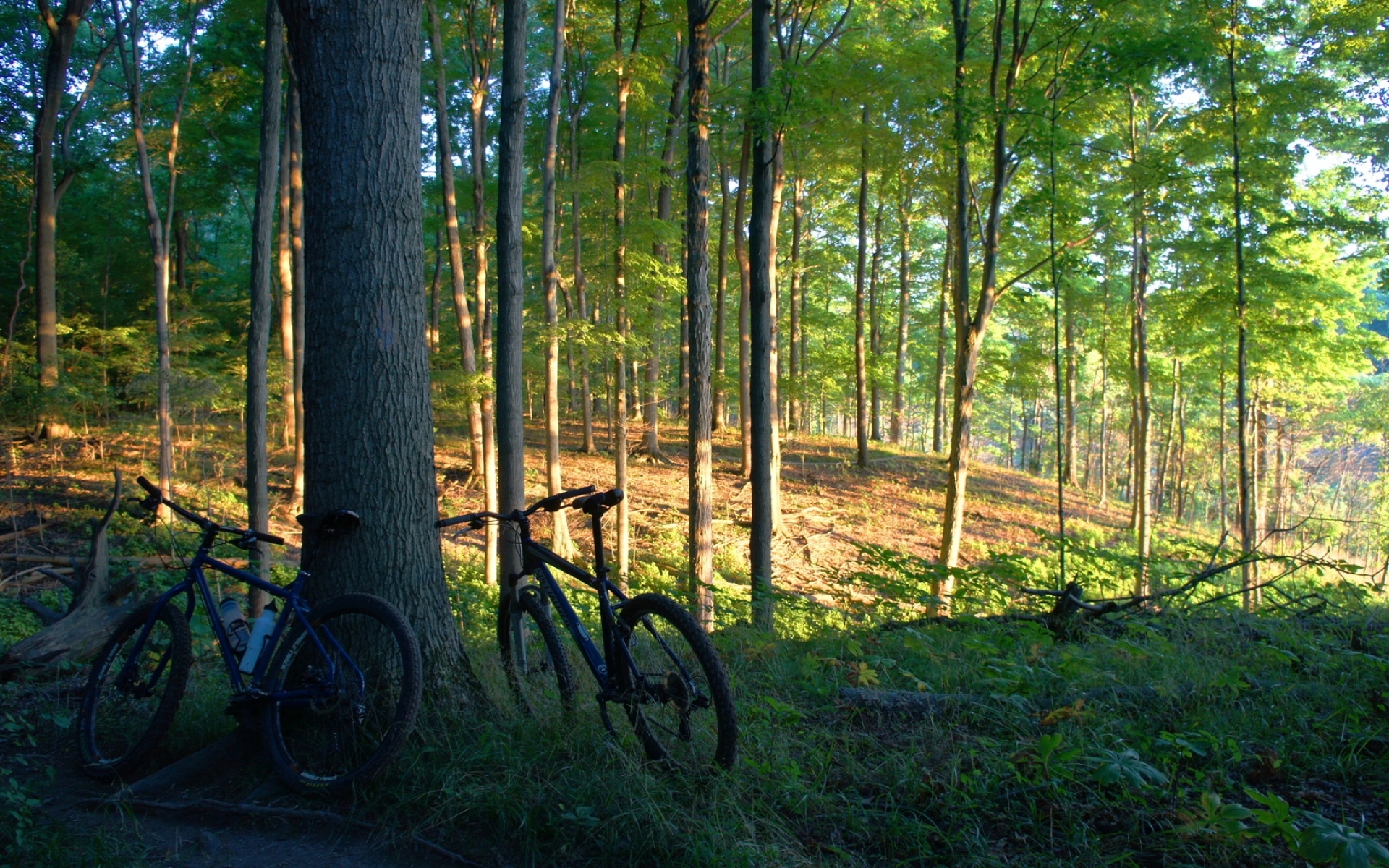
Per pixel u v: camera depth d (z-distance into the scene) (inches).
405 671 123.3
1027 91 412.8
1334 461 1306.6
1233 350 641.0
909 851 107.1
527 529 145.3
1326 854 85.7
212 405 628.7
